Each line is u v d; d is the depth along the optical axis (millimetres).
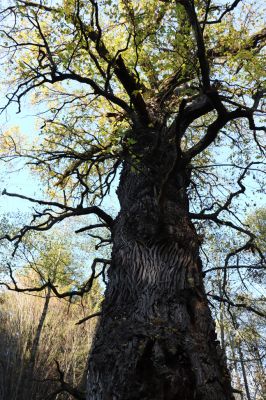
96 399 3512
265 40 7262
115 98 5953
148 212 4922
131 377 3389
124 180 5836
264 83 5777
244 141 8297
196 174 8531
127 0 5871
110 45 6566
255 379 16797
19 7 5879
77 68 5746
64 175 7555
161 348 3516
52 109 7262
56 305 19922
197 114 6117
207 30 6648
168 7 5965
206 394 3328
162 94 7137
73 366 16750
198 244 5004
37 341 16250
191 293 4223
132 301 4180
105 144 6391
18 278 18953
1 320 17625
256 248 6027
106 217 5875
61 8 5734
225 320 10086
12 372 15477
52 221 6031
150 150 5605
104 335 3912
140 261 4469
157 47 6113
